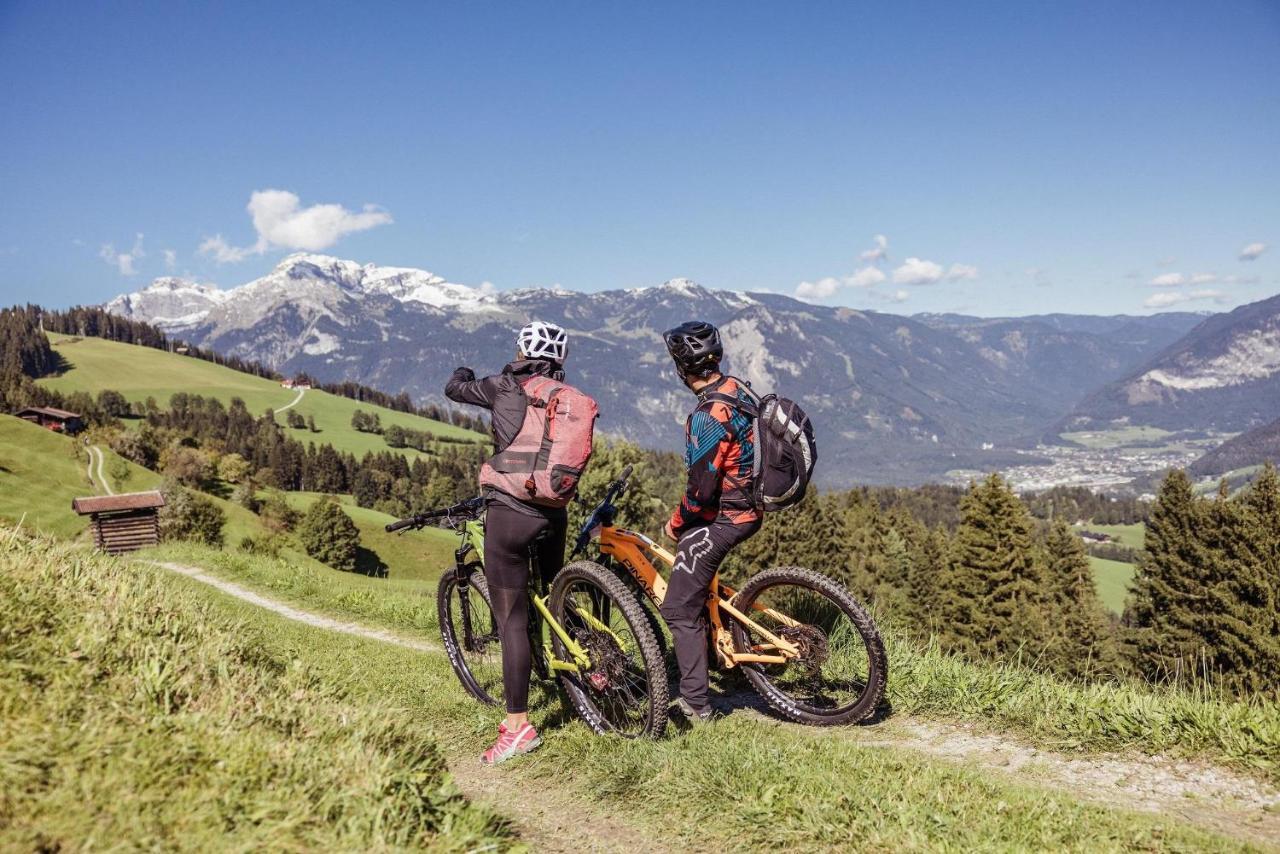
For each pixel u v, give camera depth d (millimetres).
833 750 4277
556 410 4609
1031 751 4484
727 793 3807
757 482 4727
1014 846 3082
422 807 3102
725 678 5977
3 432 105438
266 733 3221
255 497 129000
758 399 4820
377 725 3600
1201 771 4035
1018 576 49250
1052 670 5422
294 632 9164
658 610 5129
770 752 4152
